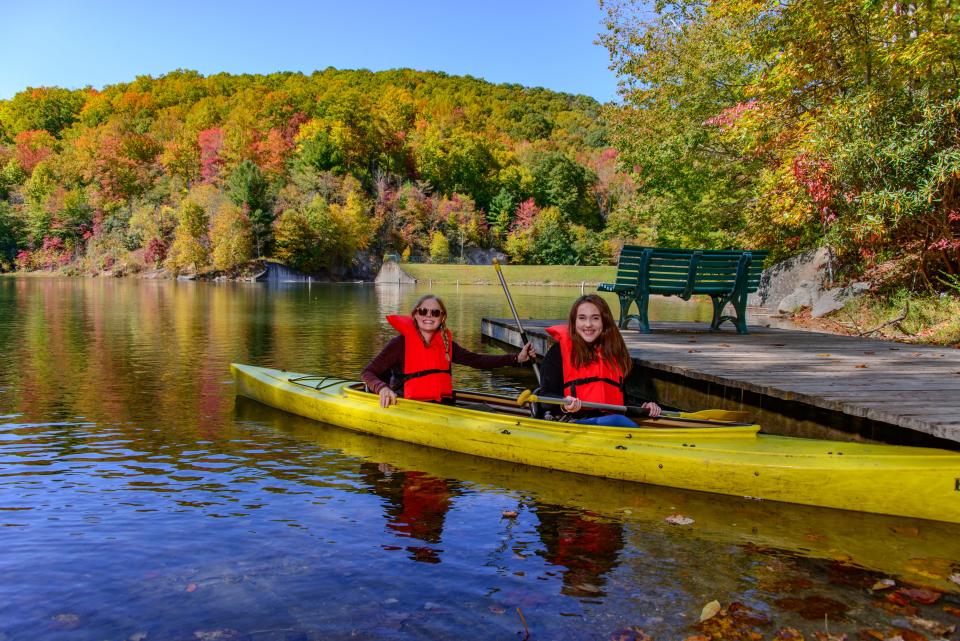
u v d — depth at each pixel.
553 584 2.63
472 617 2.36
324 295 30.80
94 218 90.69
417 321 4.93
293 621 2.32
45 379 7.20
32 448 4.58
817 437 4.57
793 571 2.78
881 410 3.94
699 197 18.36
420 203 97.69
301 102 120.44
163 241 77.00
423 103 136.25
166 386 6.87
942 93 8.60
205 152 100.75
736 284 8.67
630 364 4.44
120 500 3.57
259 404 6.11
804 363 5.93
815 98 10.47
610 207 104.31
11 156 113.00
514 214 103.06
